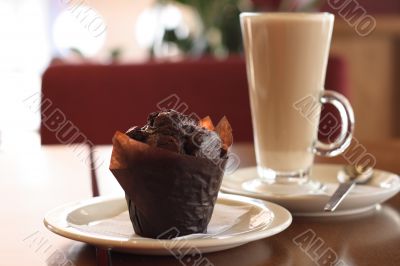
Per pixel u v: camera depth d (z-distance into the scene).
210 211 0.51
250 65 0.67
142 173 0.49
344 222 0.57
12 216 0.59
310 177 0.70
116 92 1.15
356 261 0.47
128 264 0.47
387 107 2.40
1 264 0.48
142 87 1.16
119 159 0.49
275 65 0.65
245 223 0.52
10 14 3.93
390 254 0.49
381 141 0.98
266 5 1.88
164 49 1.93
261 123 0.67
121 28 3.87
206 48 1.84
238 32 1.82
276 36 0.65
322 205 0.57
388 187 0.62
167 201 0.49
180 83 1.17
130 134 0.51
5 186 0.71
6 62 3.88
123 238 0.47
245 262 0.47
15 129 1.60
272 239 0.52
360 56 2.36
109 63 1.18
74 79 1.14
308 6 1.93
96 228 0.51
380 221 0.57
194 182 0.49
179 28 1.92
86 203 0.55
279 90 0.65
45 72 1.14
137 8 3.86
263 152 0.67
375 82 2.39
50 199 0.65
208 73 1.17
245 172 0.71
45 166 0.82
